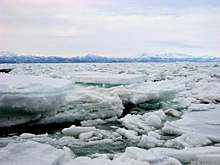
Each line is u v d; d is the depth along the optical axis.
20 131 8.07
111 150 6.43
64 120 9.13
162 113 10.55
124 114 11.37
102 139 7.34
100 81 14.89
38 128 8.56
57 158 4.07
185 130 8.17
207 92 17.50
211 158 5.01
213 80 24.80
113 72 35.19
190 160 5.20
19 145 4.28
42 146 4.40
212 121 9.47
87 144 6.80
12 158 3.89
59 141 7.00
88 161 4.18
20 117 8.19
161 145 6.77
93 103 9.84
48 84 9.07
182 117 10.42
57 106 8.98
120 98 11.91
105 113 10.05
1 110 7.73
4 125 7.93
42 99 8.23
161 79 27.95
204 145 6.68
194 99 15.03
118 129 8.15
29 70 37.62
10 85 8.55
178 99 13.53
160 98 12.34
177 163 4.74
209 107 12.90
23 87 8.41
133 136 7.47
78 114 9.44
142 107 12.49
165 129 8.16
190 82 23.62
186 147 6.18
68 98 9.61
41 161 3.88
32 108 8.10
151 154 5.07
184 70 42.94
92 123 9.30
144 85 15.27
